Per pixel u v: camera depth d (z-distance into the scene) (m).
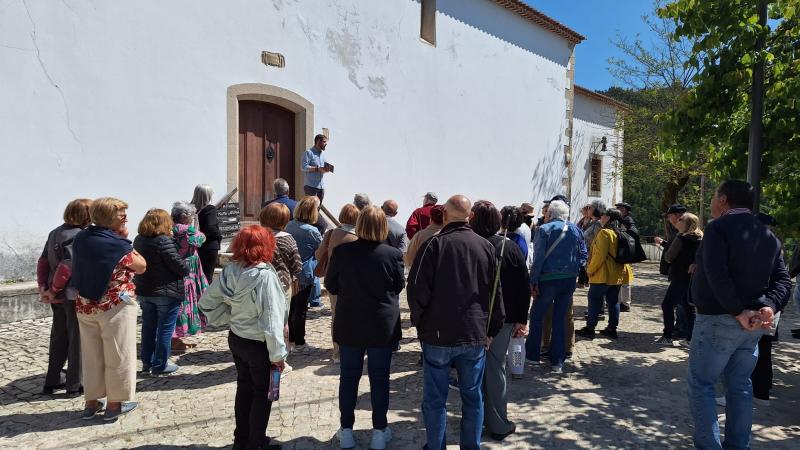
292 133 9.09
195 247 5.32
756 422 3.87
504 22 12.99
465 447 3.02
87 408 3.67
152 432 3.50
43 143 6.27
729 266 3.02
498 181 13.00
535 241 4.91
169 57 7.29
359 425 3.66
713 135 4.79
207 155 7.72
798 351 5.94
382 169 10.25
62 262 3.88
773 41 4.48
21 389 4.16
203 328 5.99
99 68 6.67
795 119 4.31
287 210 4.60
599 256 6.05
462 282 2.92
